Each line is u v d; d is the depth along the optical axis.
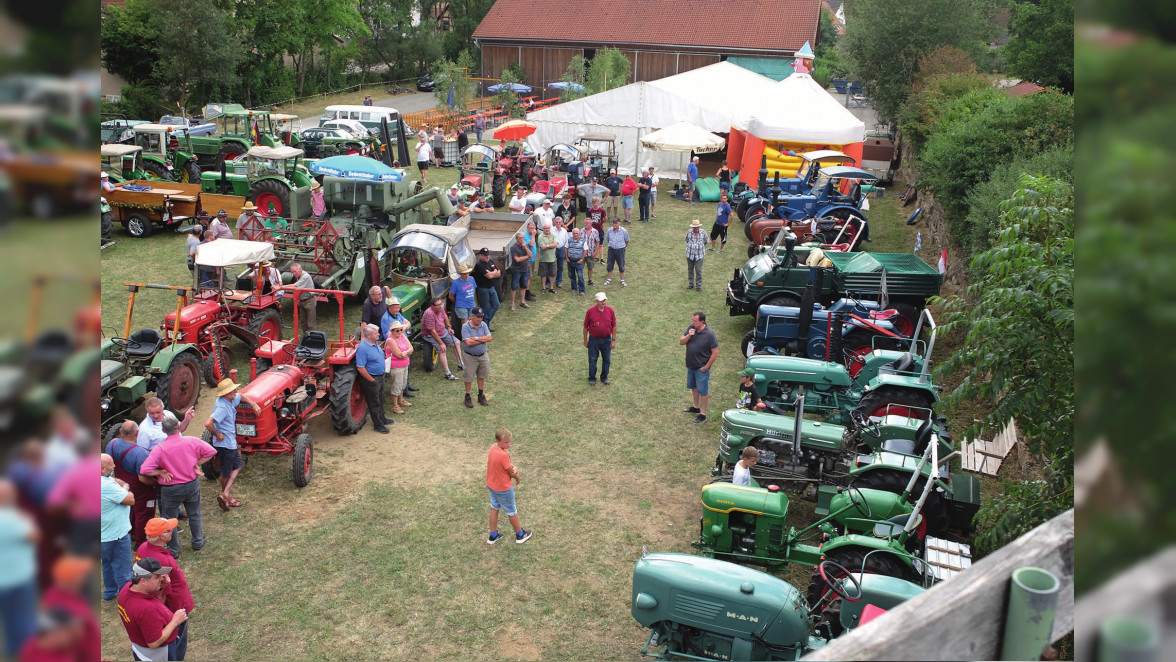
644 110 30.52
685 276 20.16
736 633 6.99
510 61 55.97
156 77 39.84
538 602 8.59
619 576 9.05
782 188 23.50
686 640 7.28
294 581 8.80
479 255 16.09
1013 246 6.26
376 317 13.39
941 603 1.57
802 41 50.47
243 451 10.58
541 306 17.86
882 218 25.84
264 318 13.91
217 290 13.70
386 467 11.16
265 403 10.45
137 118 38.44
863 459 9.87
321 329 15.48
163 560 7.09
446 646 7.93
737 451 10.30
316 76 59.03
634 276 20.06
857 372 13.63
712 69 33.72
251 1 48.06
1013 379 6.23
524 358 15.05
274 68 51.44
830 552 8.09
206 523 9.76
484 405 13.14
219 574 8.86
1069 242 6.15
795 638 6.88
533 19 55.56
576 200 24.39
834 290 15.18
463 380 14.13
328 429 12.22
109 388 10.73
